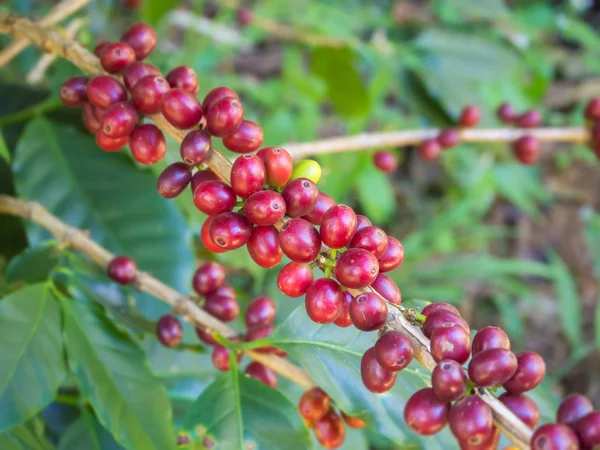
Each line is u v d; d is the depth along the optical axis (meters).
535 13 1.32
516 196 1.09
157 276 0.48
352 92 0.75
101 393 0.34
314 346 0.32
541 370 0.25
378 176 1.04
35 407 0.32
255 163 0.27
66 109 0.51
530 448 0.23
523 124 0.55
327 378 0.32
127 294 0.40
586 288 1.20
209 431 0.32
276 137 0.89
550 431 0.23
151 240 0.49
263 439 0.32
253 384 0.33
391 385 0.27
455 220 1.09
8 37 0.67
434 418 0.25
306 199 0.28
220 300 0.38
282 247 0.27
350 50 0.70
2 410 0.31
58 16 0.46
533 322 1.13
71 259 0.39
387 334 0.26
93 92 0.32
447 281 1.08
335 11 1.02
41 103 0.55
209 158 0.30
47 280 0.36
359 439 0.46
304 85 1.04
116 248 0.48
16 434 0.35
